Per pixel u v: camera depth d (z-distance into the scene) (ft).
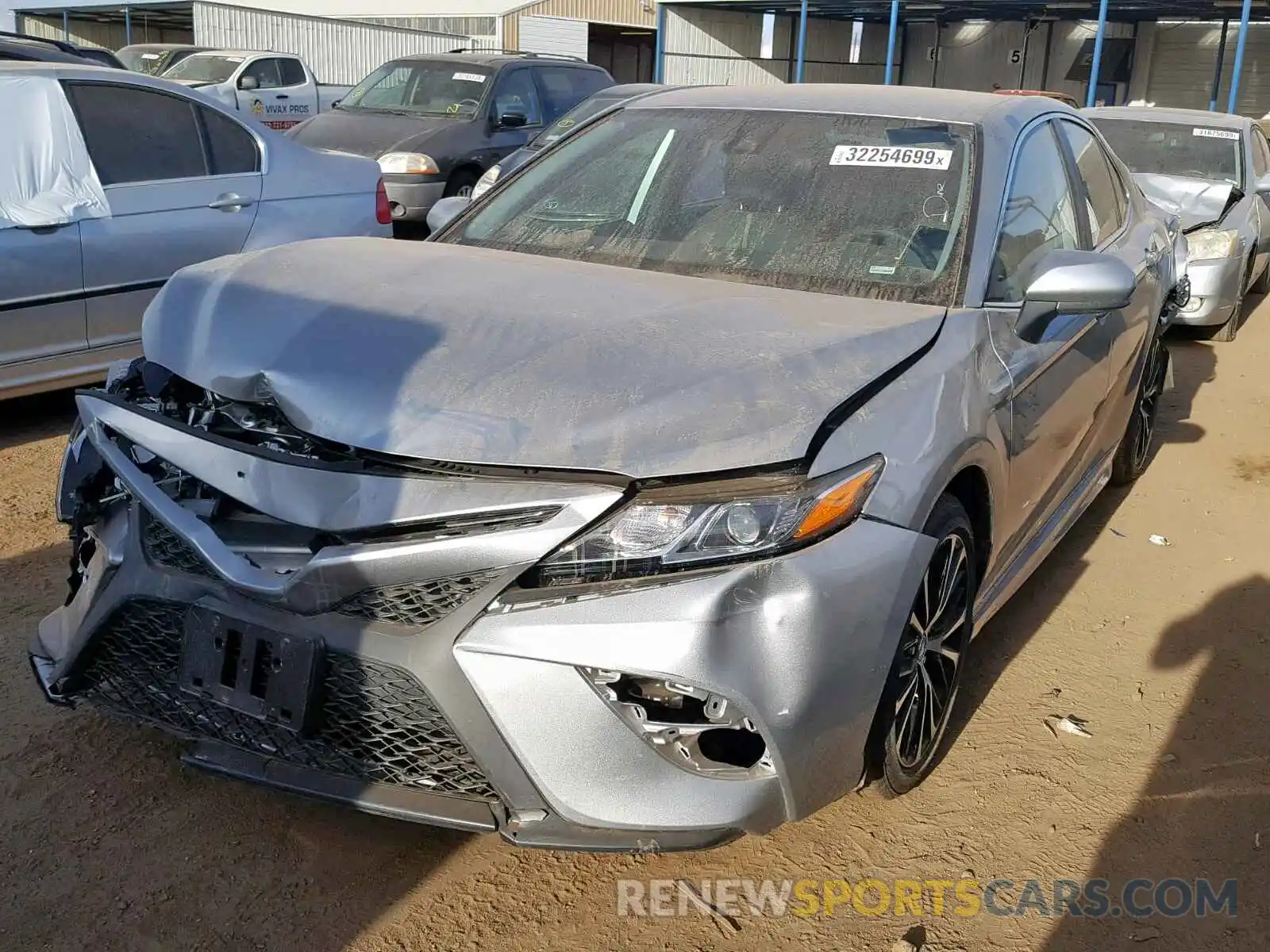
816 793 8.00
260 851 8.79
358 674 7.69
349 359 8.23
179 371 8.77
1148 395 17.31
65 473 9.30
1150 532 16.12
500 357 8.14
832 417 7.93
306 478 7.77
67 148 17.56
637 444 7.45
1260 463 19.30
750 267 10.73
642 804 7.45
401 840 9.02
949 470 8.66
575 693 7.30
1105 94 109.60
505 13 100.94
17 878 8.35
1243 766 10.54
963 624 9.78
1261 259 32.83
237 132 19.90
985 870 9.02
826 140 11.87
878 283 10.36
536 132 37.78
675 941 8.14
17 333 16.96
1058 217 12.64
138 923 8.01
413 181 33.99
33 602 12.36
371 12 108.99
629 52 116.47
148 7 107.04
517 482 7.43
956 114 12.03
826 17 110.01
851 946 8.18
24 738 9.96
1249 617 13.57
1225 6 83.61
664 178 11.96
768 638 7.41
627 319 8.73
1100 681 11.97
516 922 8.24
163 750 9.92
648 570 7.31
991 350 9.85
